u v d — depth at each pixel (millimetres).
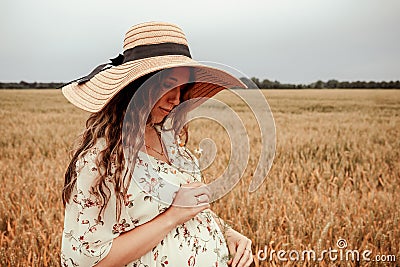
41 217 3785
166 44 1506
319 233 3299
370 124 8445
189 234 1628
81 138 1556
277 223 3549
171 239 1580
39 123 8836
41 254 2986
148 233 1451
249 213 3635
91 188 1407
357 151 6531
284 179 5133
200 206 1506
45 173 5273
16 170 5555
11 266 2824
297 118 9430
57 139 7371
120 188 1427
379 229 3471
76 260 1430
